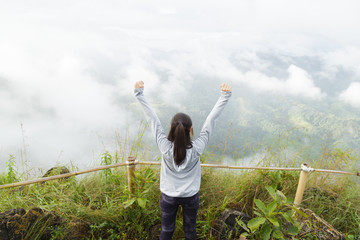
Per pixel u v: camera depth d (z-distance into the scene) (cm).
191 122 176
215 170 314
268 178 291
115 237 232
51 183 282
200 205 276
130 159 244
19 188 283
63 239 219
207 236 247
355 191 319
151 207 258
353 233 279
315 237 243
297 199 284
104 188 280
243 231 241
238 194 288
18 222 205
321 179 340
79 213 239
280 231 224
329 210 298
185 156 173
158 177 288
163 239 201
